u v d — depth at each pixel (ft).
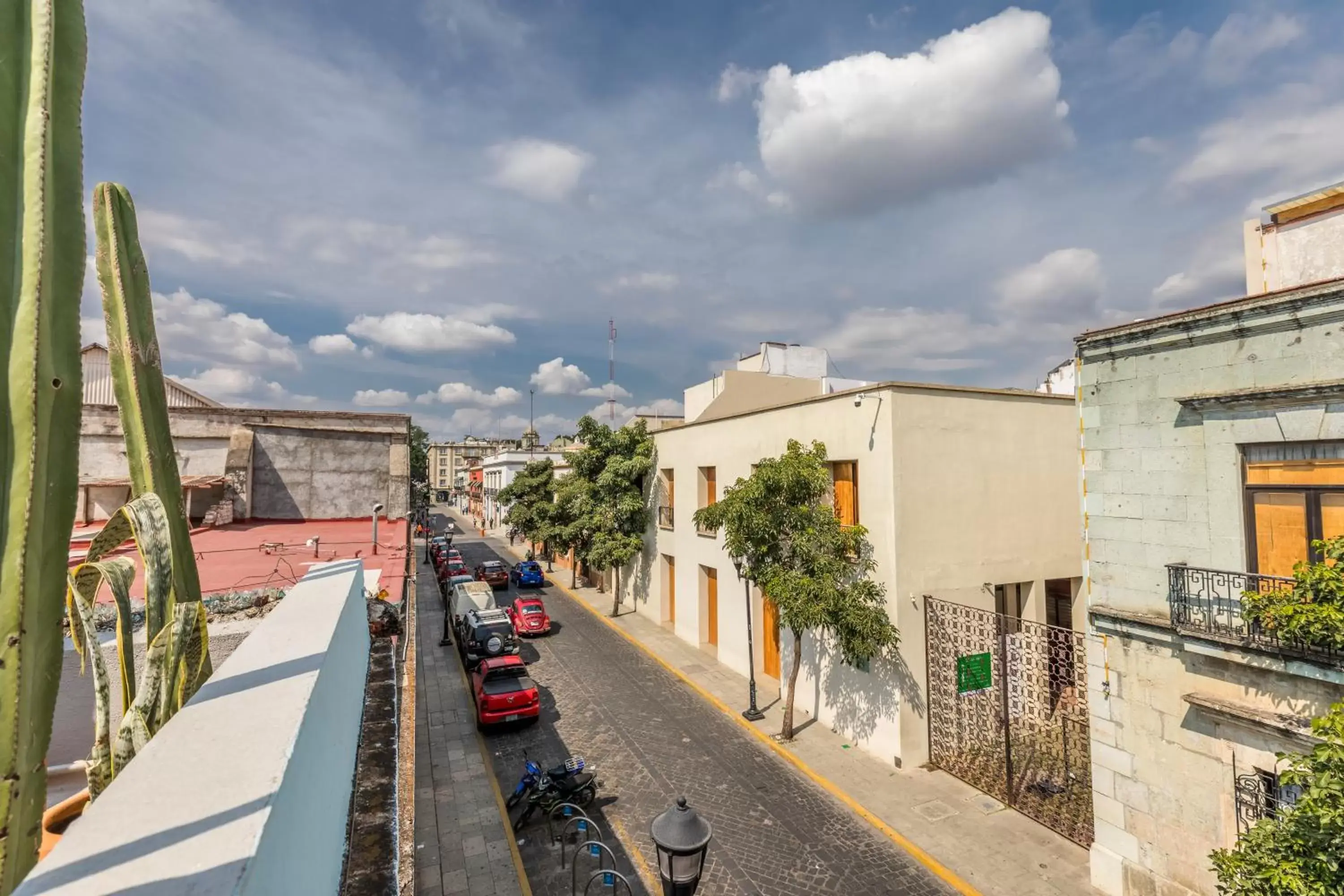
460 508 322.96
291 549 36.14
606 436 85.92
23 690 6.06
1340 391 21.16
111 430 42.37
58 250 6.87
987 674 40.40
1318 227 27.63
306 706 6.76
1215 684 24.63
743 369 98.84
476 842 35.29
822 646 49.34
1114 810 28.17
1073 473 48.93
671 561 80.38
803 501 44.29
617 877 28.94
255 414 50.88
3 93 6.61
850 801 37.81
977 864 31.68
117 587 8.16
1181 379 25.86
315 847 7.11
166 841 4.11
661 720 51.39
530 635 76.59
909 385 42.93
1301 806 16.49
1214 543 24.79
